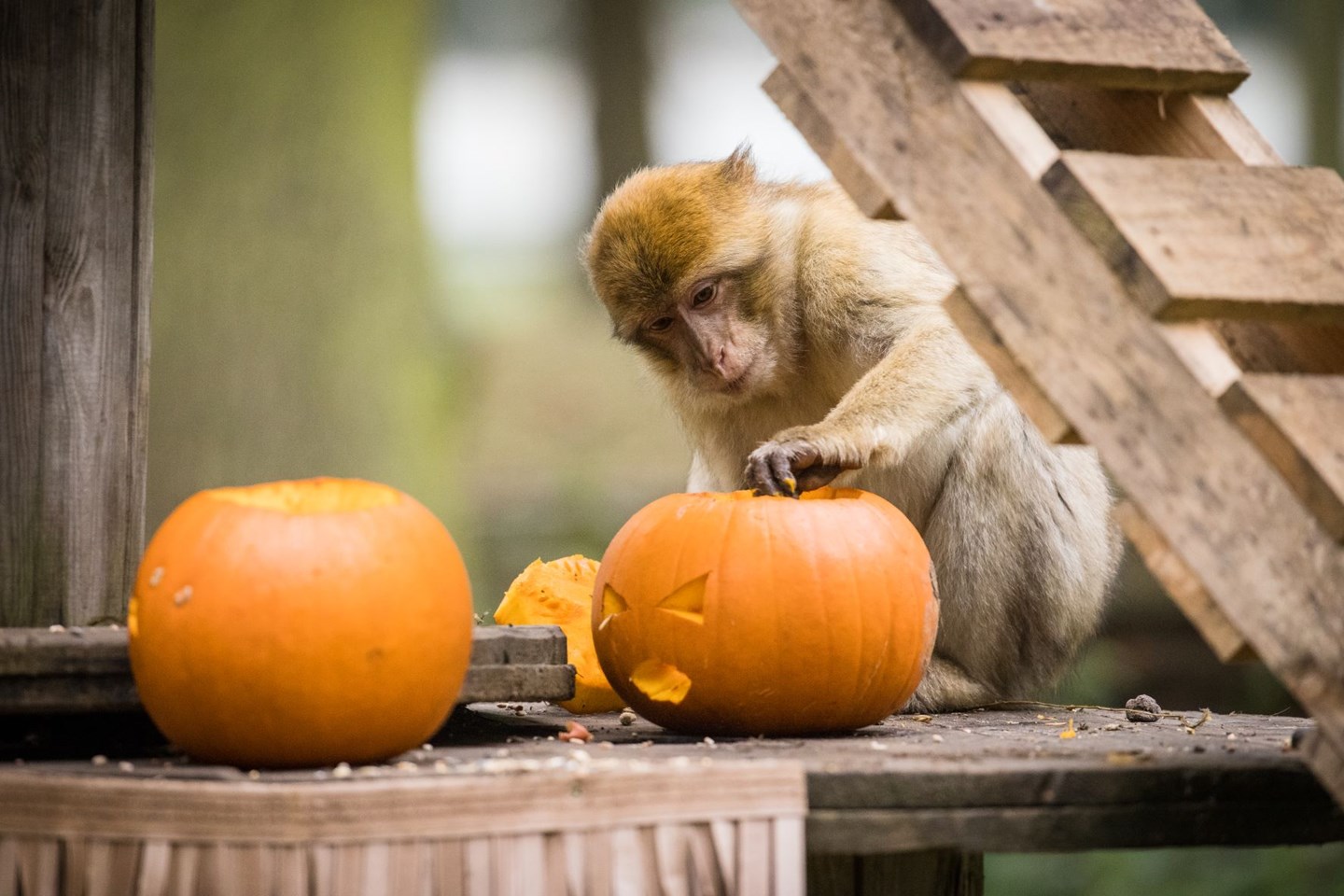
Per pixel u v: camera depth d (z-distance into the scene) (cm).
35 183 621
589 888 444
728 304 780
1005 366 478
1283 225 478
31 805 439
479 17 3759
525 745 560
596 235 804
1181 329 459
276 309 1468
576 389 2569
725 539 568
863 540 573
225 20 1461
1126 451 455
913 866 581
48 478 621
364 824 431
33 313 620
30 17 621
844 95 489
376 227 1513
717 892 452
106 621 629
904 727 629
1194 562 450
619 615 582
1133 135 552
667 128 3158
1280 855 1316
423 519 510
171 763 502
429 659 493
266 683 473
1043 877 1321
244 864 430
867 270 758
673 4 3419
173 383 1442
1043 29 488
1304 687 448
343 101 1499
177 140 1449
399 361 1527
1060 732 611
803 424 816
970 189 471
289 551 480
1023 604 746
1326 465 447
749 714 567
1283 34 3083
